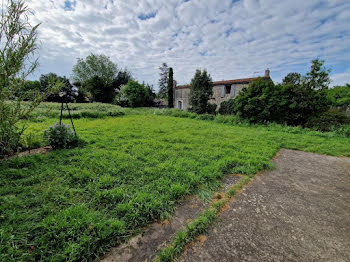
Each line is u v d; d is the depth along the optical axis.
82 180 2.22
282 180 2.74
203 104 13.09
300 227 1.66
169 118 10.45
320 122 7.61
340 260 1.29
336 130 6.95
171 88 19.27
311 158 3.94
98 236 1.34
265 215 1.83
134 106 18.69
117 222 1.50
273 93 8.95
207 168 2.80
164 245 1.37
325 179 2.81
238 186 2.42
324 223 1.74
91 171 2.48
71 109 10.93
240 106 9.64
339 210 1.97
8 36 2.35
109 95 20.88
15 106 2.72
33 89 2.90
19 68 2.50
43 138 3.48
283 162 3.61
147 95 20.03
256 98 9.05
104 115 10.22
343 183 2.69
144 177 2.40
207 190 2.23
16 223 1.44
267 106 8.89
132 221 1.56
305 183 2.65
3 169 2.37
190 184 2.29
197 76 12.98
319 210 1.96
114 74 25.44
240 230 1.59
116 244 1.34
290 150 4.58
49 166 2.59
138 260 1.22
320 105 8.16
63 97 3.83
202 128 7.25
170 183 2.28
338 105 9.66
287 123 8.84
